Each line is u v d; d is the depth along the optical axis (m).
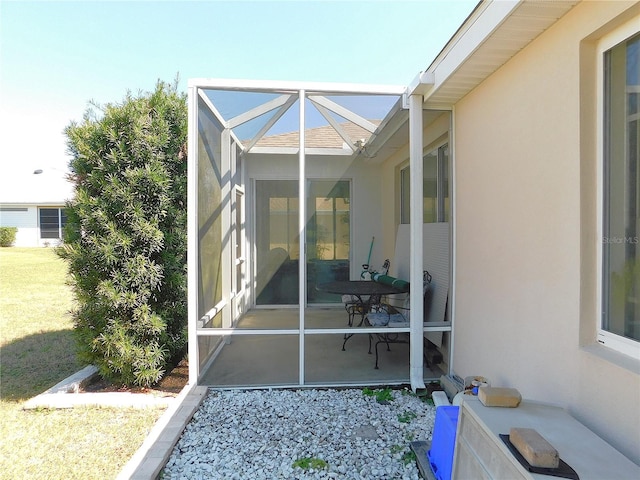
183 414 2.87
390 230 3.82
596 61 1.93
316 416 2.95
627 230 1.80
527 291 2.41
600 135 1.91
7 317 6.45
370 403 3.18
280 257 3.78
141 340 3.46
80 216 3.33
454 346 3.55
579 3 1.93
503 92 2.69
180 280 3.59
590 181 1.94
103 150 3.35
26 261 15.03
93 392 3.51
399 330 3.60
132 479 2.10
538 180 2.29
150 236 3.32
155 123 3.45
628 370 1.62
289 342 3.73
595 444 1.59
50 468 2.34
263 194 3.82
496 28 2.19
